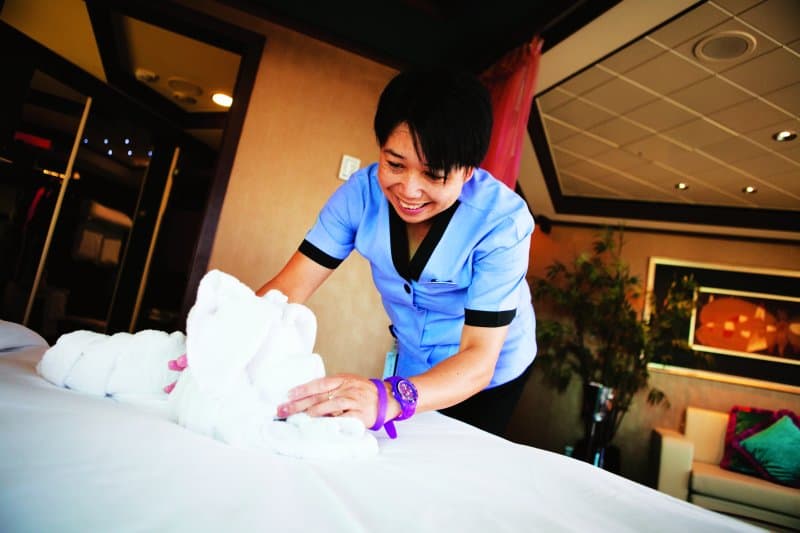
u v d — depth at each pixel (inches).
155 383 29.2
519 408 194.1
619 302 169.9
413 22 97.7
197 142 149.7
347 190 42.6
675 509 26.9
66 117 153.3
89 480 15.8
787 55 95.4
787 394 165.9
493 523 19.7
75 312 139.1
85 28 113.0
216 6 95.6
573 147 151.1
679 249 187.8
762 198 159.3
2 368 29.2
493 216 37.1
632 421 177.8
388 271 41.6
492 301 36.4
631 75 109.1
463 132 29.0
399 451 29.0
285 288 42.9
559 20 93.7
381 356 102.5
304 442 24.5
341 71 104.1
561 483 27.9
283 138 98.7
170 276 178.1
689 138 132.1
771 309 172.1
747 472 144.1
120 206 146.2
